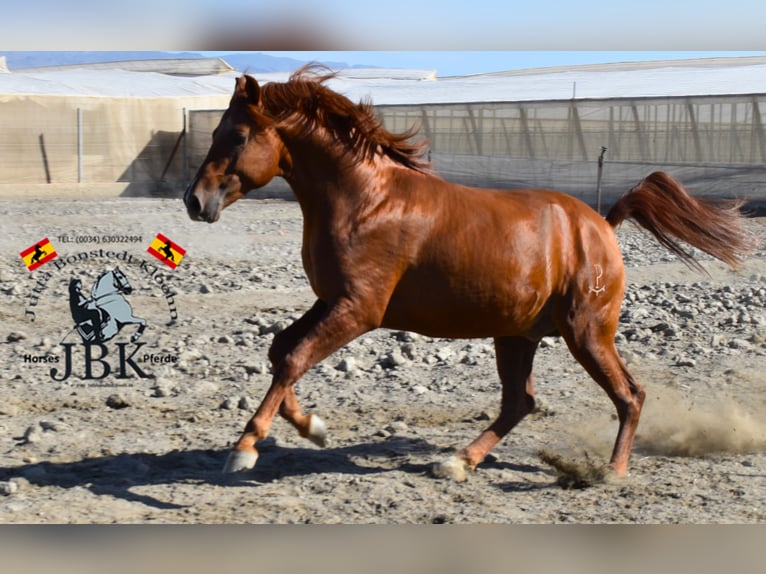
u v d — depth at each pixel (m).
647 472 6.09
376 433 6.88
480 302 5.65
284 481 5.89
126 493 5.61
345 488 5.74
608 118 26.75
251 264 14.95
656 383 8.22
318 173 5.63
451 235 5.61
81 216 21.47
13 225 19.19
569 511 5.36
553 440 6.78
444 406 7.62
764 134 24.22
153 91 35.31
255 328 10.30
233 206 25.36
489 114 28.64
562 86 34.97
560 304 5.89
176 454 6.36
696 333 10.11
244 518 5.22
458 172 28.95
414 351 9.26
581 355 5.92
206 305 11.52
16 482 5.68
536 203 5.88
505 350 6.14
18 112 30.11
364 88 36.28
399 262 5.56
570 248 5.88
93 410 7.48
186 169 32.56
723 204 6.48
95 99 31.33
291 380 5.43
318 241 5.60
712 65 37.50
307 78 5.82
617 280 5.99
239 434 6.87
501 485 5.84
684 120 25.56
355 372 8.59
